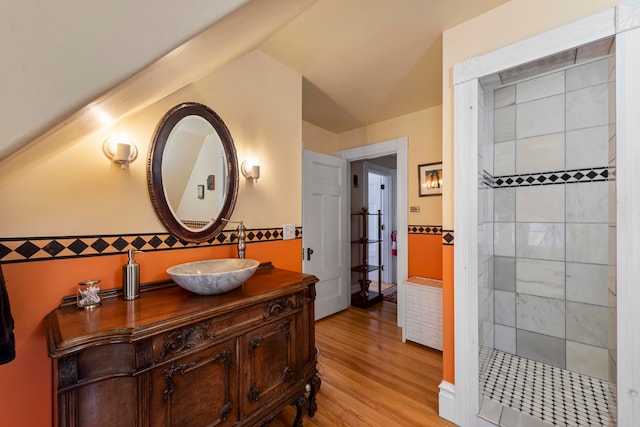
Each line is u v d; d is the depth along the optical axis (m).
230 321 1.10
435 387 1.85
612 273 1.22
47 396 1.03
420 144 2.90
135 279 1.15
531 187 2.07
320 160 3.14
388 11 1.46
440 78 2.21
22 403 0.99
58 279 1.06
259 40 1.36
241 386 1.13
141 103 1.03
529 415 1.47
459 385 1.52
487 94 1.97
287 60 1.96
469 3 1.41
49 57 0.43
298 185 2.16
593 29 1.17
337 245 3.39
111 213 1.20
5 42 0.40
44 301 1.03
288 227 2.07
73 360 0.76
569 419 1.44
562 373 1.89
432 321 2.42
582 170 1.88
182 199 1.44
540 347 2.03
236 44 0.97
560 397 1.62
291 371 1.36
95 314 0.96
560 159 1.96
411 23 1.55
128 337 0.81
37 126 0.46
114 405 0.81
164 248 1.38
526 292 2.09
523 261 2.10
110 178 1.20
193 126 1.50
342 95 2.53
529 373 1.89
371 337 2.68
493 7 1.44
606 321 1.79
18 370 0.98
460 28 1.57
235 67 1.72
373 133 3.29
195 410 0.98
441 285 2.49
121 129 1.23
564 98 1.94
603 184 1.81
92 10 0.44
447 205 1.63
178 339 0.94
